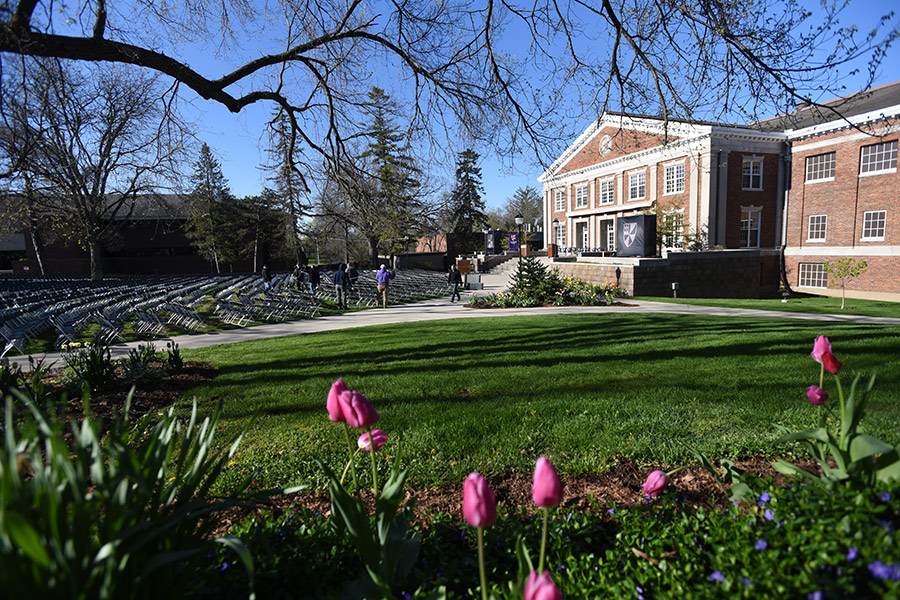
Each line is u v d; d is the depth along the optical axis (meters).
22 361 9.48
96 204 28.55
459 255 60.22
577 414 4.69
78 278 36.00
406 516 2.21
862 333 8.88
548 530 2.46
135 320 14.10
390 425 4.57
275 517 2.67
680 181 32.81
